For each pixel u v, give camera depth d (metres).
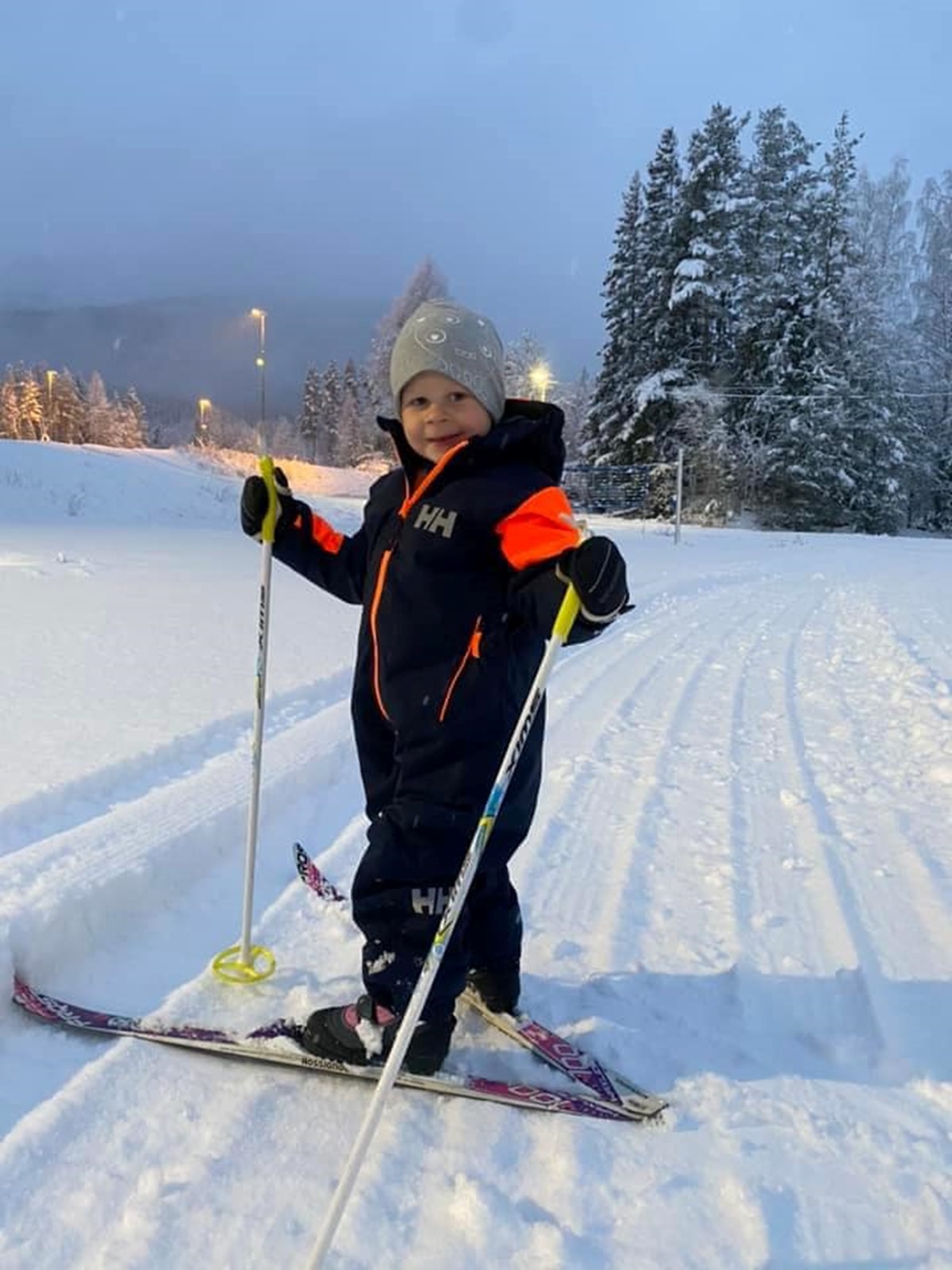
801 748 4.82
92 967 2.49
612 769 4.38
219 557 11.62
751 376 35.84
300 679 5.20
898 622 9.15
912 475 38.81
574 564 1.68
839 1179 1.82
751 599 11.36
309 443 75.56
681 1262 1.61
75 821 3.13
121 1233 1.62
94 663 5.31
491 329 2.10
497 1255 1.61
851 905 3.00
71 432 75.38
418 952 2.00
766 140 38.47
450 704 1.97
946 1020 2.35
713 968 2.61
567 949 2.69
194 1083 2.04
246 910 2.44
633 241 37.44
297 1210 1.70
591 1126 1.95
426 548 1.97
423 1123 1.94
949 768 4.38
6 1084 1.99
